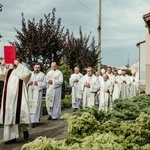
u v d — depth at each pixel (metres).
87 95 15.23
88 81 15.23
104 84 15.15
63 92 23.73
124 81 19.77
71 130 4.71
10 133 8.89
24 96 9.18
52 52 22.05
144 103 7.91
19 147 8.41
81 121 4.73
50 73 14.77
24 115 9.09
